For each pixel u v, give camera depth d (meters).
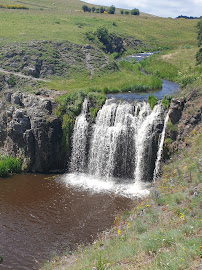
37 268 16.47
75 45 57.81
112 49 70.94
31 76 46.00
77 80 45.84
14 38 55.66
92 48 58.94
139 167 28.80
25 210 22.94
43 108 32.38
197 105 26.59
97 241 17.53
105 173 30.33
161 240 13.33
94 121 31.17
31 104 33.16
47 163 31.41
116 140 29.20
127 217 19.53
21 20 72.44
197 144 23.92
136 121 29.23
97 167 30.69
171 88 38.75
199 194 17.45
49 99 33.59
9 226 20.70
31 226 20.72
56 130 31.67
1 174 29.62
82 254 16.30
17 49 50.34
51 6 127.31
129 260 12.89
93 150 30.72
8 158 31.56
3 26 64.06
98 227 20.42
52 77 46.94
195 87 28.62
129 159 29.53
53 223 21.09
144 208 19.08
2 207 23.39
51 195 25.47
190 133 25.80
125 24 96.31
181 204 17.42
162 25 101.62
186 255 11.20
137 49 78.88
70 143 31.73
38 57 49.41
